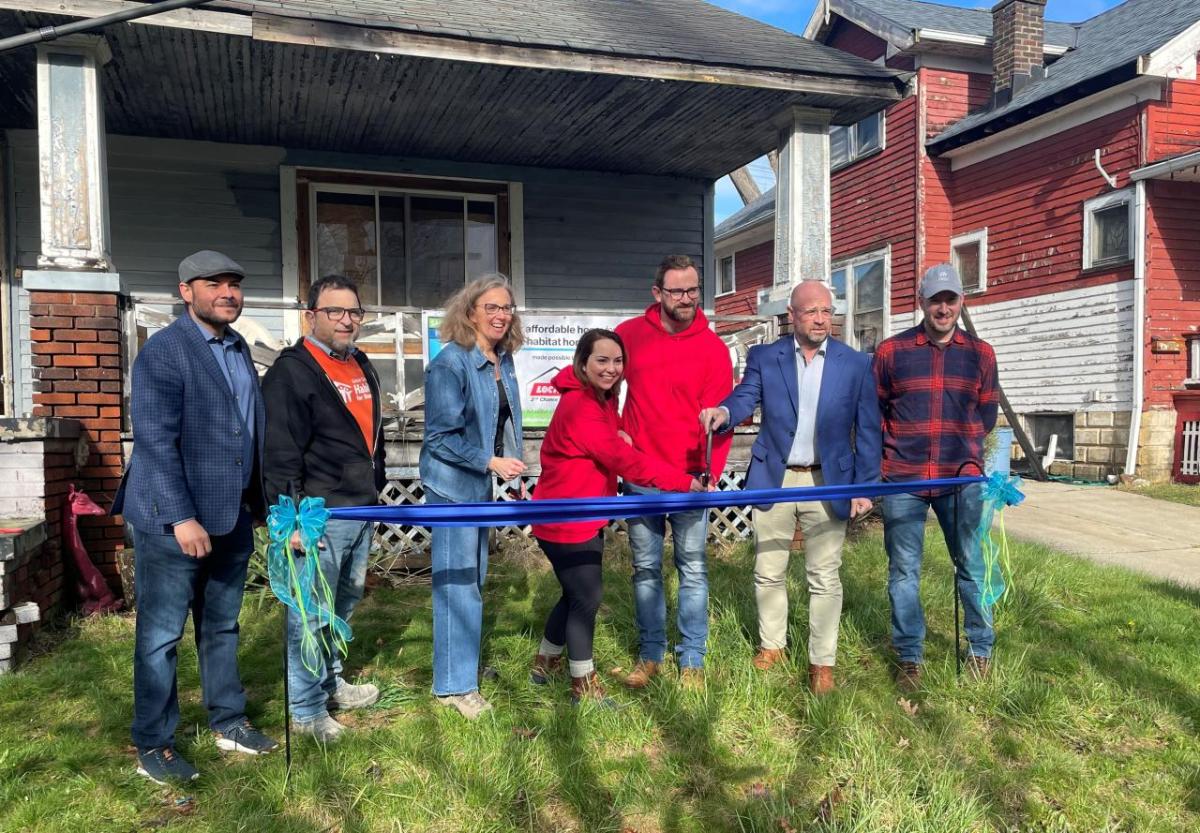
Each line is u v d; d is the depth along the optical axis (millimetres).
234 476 2898
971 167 13680
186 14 5176
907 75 6871
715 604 4652
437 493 3314
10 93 6492
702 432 3689
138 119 7238
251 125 7457
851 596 4852
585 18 7012
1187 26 10742
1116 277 11188
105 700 3574
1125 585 5477
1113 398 11242
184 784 2840
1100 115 11375
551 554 3402
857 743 3055
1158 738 3279
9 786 2807
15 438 4555
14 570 4172
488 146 8227
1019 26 13195
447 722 3250
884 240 14797
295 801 2740
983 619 3781
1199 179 10766
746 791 2846
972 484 3752
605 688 3564
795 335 3693
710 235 9586
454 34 5680
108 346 5328
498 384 3500
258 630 4535
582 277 9180
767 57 6703
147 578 2811
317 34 5422
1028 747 3152
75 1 4980
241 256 8086
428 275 8719
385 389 8195
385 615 4922
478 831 2580
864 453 3676
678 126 7648
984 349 3801
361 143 8078
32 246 7496
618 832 2600
